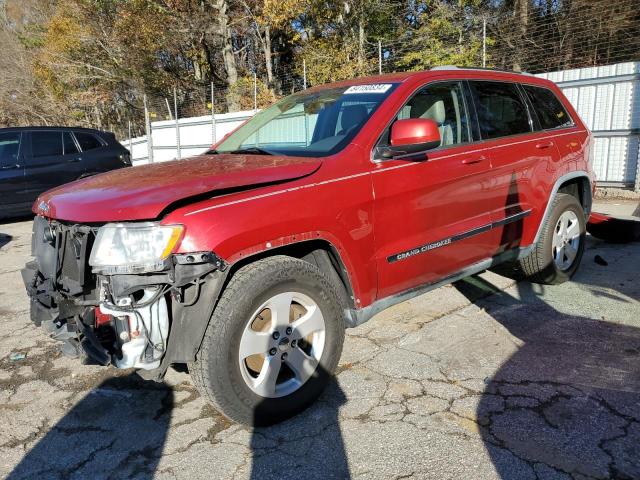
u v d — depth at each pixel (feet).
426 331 12.14
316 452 7.97
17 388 10.38
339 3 55.06
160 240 7.39
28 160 29.94
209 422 8.95
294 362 8.70
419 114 11.12
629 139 30.63
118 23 76.95
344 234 9.18
